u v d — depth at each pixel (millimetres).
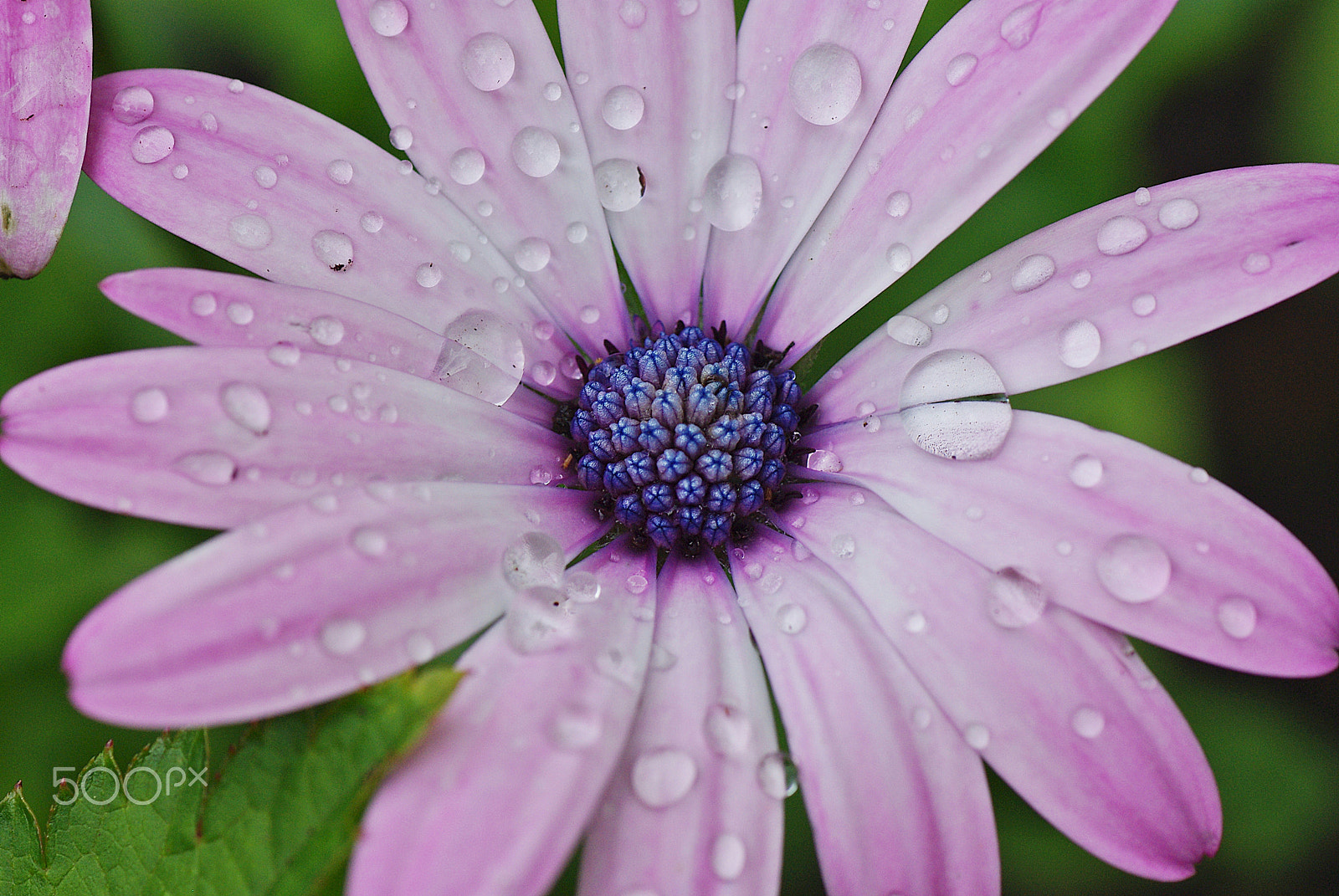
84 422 127
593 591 136
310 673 124
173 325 132
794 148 142
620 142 143
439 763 123
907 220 140
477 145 141
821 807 129
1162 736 129
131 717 121
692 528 140
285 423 130
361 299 138
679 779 127
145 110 136
